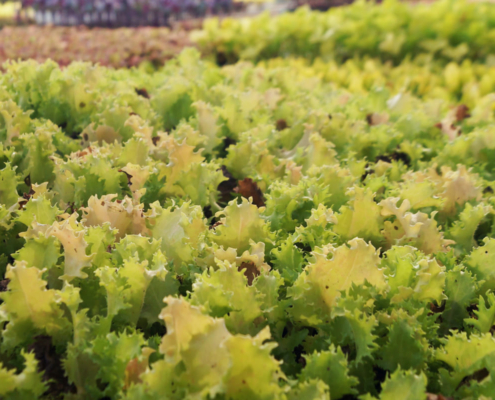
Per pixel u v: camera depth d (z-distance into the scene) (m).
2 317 0.45
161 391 0.42
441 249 0.58
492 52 2.04
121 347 0.44
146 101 0.90
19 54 1.62
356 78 1.50
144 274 0.48
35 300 0.46
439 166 0.82
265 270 0.51
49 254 0.50
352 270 0.49
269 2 5.75
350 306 0.47
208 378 0.41
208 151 0.78
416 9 2.21
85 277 0.48
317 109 0.97
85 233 0.52
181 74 1.17
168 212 0.56
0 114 0.72
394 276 0.51
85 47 1.89
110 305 0.47
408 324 0.47
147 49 1.94
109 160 0.67
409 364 0.46
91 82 0.95
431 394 0.44
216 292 0.47
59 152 0.76
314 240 0.57
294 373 0.47
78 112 0.85
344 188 0.66
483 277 0.56
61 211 0.57
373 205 0.58
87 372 0.45
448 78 1.60
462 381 0.48
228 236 0.55
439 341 0.50
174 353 0.42
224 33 2.23
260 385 0.41
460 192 0.67
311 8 4.41
